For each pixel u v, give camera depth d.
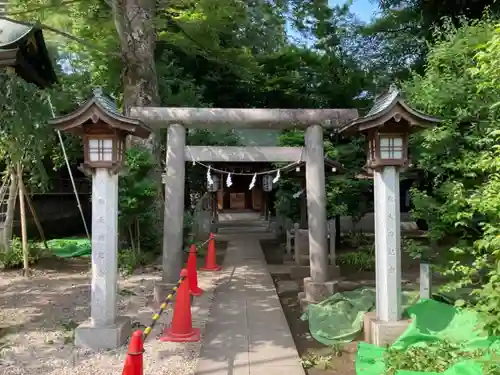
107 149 5.32
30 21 11.04
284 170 10.91
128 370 3.26
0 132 7.57
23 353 5.19
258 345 5.46
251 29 17.67
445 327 5.18
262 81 20.02
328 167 10.62
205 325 6.25
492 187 4.88
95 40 13.28
